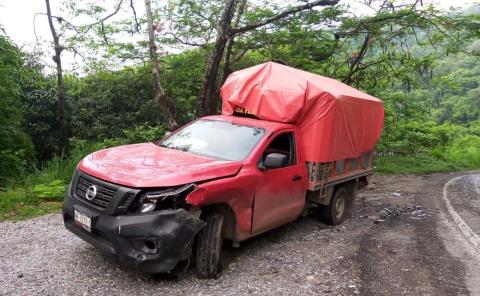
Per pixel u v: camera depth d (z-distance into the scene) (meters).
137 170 4.65
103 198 4.45
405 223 8.60
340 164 7.76
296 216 6.61
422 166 24.42
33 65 14.23
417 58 17.16
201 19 16.03
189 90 17.39
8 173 10.16
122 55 16.67
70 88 17.03
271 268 5.38
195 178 4.63
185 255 4.58
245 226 5.33
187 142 6.11
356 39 15.93
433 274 5.60
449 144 39.97
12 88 12.17
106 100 17.22
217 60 11.90
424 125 33.00
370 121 8.58
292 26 14.38
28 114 14.98
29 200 7.60
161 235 4.20
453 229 8.30
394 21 13.83
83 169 4.89
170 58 18.02
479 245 7.22
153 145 6.14
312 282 5.03
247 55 17.98
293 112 6.56
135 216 4.23
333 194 7.82
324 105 6.57
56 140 15.53
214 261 4.84
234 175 5.12
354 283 5.09
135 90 17.75
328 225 7.92
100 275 4.67
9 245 5.40
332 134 6.78
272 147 6.12
